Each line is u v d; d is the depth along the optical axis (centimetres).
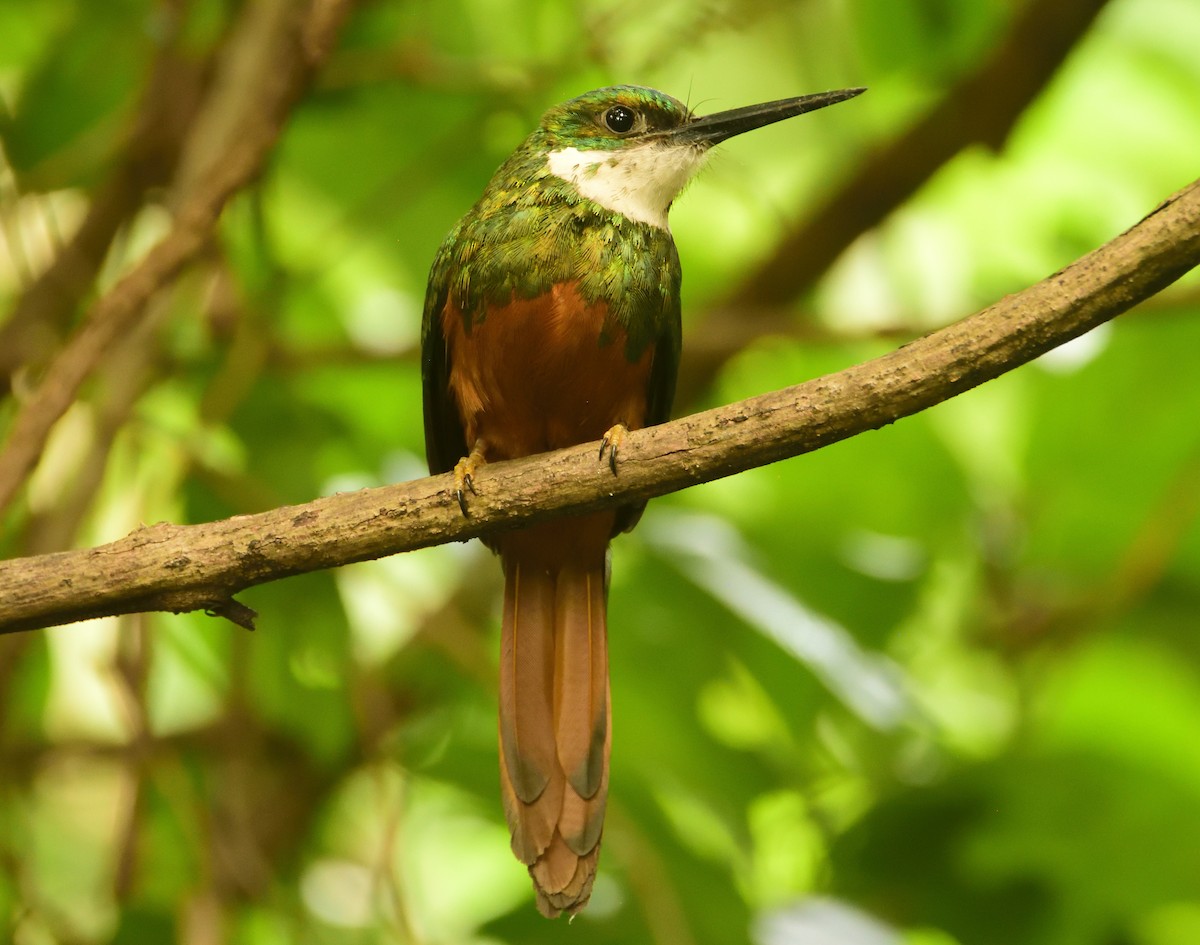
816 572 941
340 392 967
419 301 992
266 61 795
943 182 1077
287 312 942
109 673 784
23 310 848
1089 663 906
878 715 871
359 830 944
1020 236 1071
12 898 829
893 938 848
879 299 1098
